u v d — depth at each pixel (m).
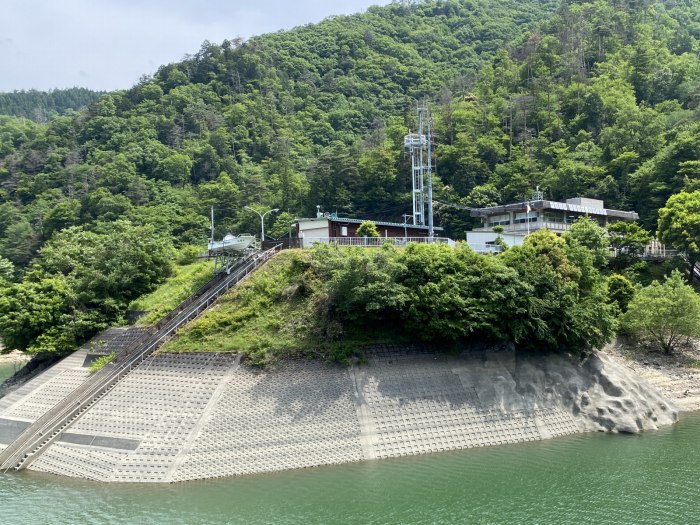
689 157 95.56
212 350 48.06
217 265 62.34
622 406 51.94
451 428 46.34
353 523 32.94
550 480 39.06
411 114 149.50
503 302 51.38
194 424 41.97
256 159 167.88
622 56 153.88
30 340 62.50
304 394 45.09
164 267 72.31
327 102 199.62
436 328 49.03
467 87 175.62
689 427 52.28
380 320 51.31
